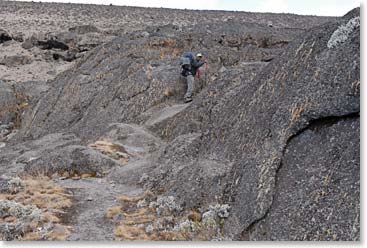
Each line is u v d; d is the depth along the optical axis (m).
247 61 18.73
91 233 7.80
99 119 17.00
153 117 15.50
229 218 7.64
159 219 8.27
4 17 47.25
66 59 35.97
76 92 19.86
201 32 22.09
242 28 23.50
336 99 7.49
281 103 8.64
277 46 21.84
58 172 11.24
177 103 16.41
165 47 20.97
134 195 9.70
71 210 8.88
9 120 23.88
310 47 9.01
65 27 44.28
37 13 50.06
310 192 6.80
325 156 7.12
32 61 35.16
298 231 6.49
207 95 13.73
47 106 20.73
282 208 6.95
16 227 7.97
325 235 6.16
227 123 10.38
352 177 6.48
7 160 13.88
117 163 11.73
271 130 8.32
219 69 17.67
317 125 7.69
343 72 7.71
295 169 7.35
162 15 52.19
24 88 25.84
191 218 8.10
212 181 8.58
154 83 17.06
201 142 10.83
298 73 8.88
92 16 50.03
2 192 9.62
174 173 9.76
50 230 7.91
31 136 19.77
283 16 53.12
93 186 10.38
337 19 9.19
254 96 10.02
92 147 12.73
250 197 7.52
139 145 13.52
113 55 21.33
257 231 7.03
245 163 8.34
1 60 34.56
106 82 19.22
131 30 42.25
